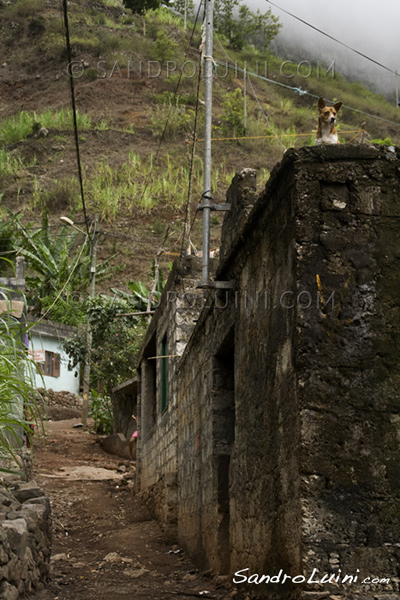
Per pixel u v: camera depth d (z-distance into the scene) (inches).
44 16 3159.5
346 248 163.9
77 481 529.3
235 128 2065.7
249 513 201.9
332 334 159.6
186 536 333.4
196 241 1380.4
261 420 193.2
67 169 2018.9
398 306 162.7
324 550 146.8
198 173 1689.2
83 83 2591.0
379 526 149.2
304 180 165.9
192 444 326.6
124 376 804.0
